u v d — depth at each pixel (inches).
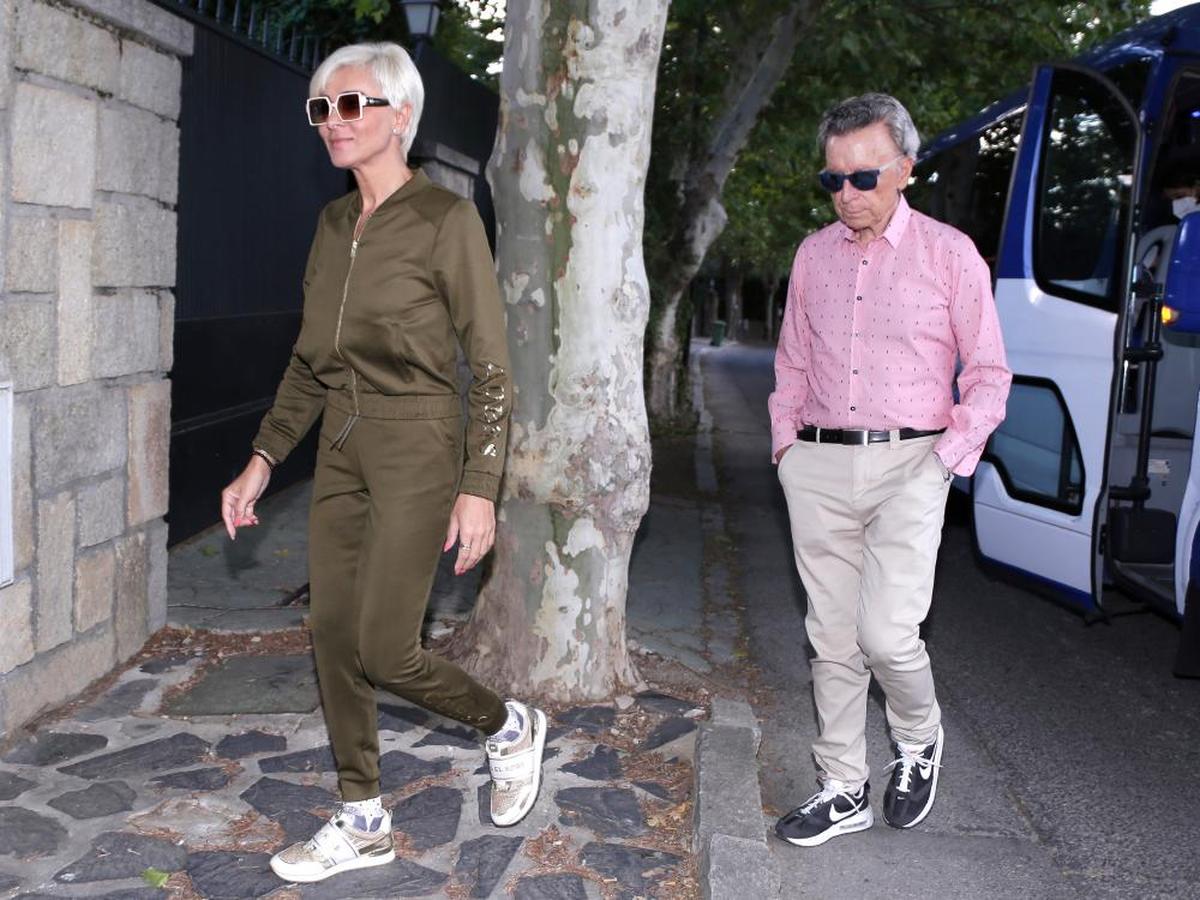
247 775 150.3
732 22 496.1
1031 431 244.2
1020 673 223.9
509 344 176.1
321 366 119.0
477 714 130.6
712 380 992.9
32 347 154.9
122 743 158.1
